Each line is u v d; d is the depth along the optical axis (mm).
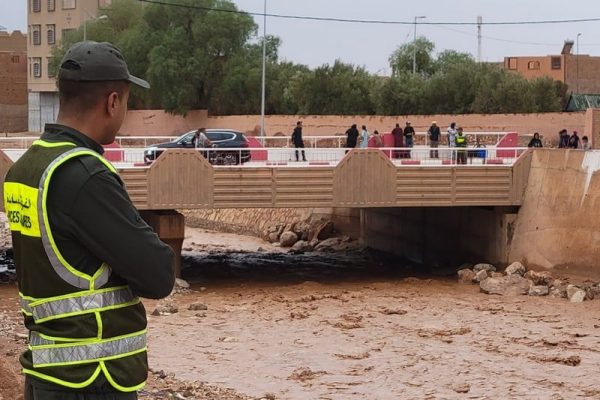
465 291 30672
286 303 28438
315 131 65125
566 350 21500
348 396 16938
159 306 27078
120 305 4152
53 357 4051
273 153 40812
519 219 33500
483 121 60344
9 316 24797
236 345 21812
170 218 31672
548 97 67062
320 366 19562
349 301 28688
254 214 51719
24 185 4090
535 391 17531
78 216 4000
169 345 21750
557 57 90562
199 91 75812
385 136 42406
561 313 26516
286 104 74250
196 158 31531
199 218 55250
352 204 32406
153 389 15508
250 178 31844
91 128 4273
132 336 4199
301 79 72250
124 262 4055
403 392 17344
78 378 4035
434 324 24750
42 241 4023
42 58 94000
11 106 97375
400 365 19719
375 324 24734
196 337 22781
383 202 32562
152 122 76500
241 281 33812
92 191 4016
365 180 32406
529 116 58750
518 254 33375
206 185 31625
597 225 30672
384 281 33531
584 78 90938
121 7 86688
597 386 17938
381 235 44281
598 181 30766
